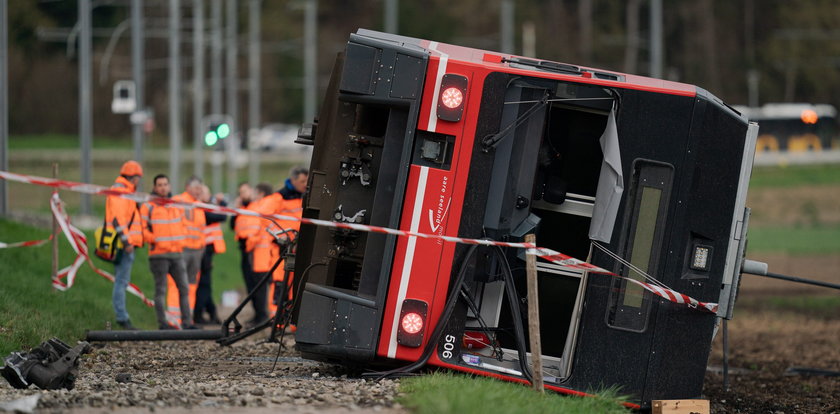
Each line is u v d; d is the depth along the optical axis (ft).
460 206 89.25
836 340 181.88
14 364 81.20
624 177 90.22
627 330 90.94
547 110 93.61
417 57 88.74
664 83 92.27
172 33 308.19
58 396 77.05
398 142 89.04
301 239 95.09
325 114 93.50
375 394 80.89
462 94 88.94
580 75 91.56
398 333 89.20
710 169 91.30
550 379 91.15
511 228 90.74
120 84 274.57
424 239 89.20
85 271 170.91
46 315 121.39
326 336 89.15
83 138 251.60
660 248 90.53
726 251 92.38
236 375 97.30
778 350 168.55
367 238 89.35
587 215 96.94
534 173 90.63
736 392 125.49
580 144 97.35
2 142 203.82
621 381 91.09
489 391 75.66
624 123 90.22
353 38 89.15
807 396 124.57
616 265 90.53
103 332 110.52
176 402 76.33
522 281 96.73
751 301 251.60
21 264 159.43
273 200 149.07
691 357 92.53
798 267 330.34
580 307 92.07
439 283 89.35
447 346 90.33
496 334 95.86
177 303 146.20
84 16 252.42
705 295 91.91
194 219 148.05
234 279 245.24
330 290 89.25
